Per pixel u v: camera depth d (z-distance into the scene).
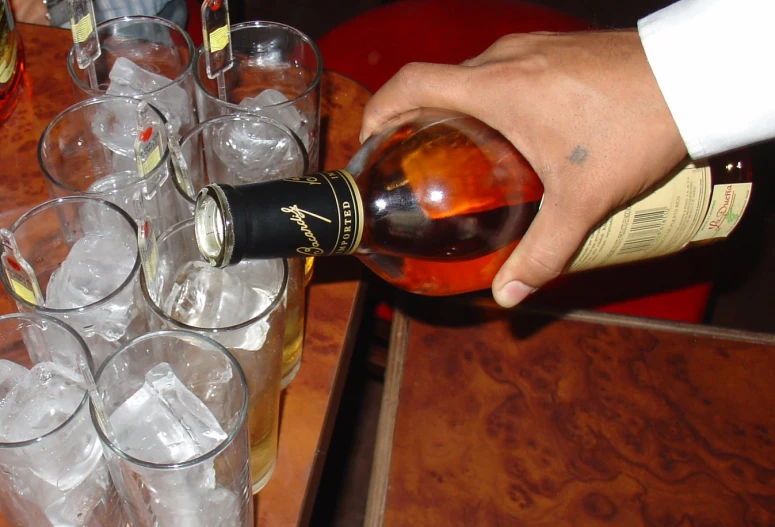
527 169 0.68
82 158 0.74
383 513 0.77
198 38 1.35
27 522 0.53
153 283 0.54
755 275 2.02
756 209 2.11
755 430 0.84
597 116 0.59
